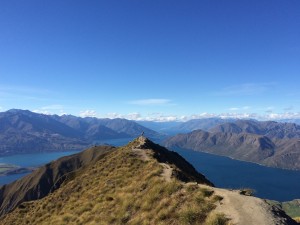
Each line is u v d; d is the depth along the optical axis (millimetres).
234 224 17188
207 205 20641
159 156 53469
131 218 24797
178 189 25594
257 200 20266
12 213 50406
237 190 23891
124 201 28047
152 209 24375
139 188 30250
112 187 36250
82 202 35688
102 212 28750
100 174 46188
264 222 16938
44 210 42500
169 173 32906
